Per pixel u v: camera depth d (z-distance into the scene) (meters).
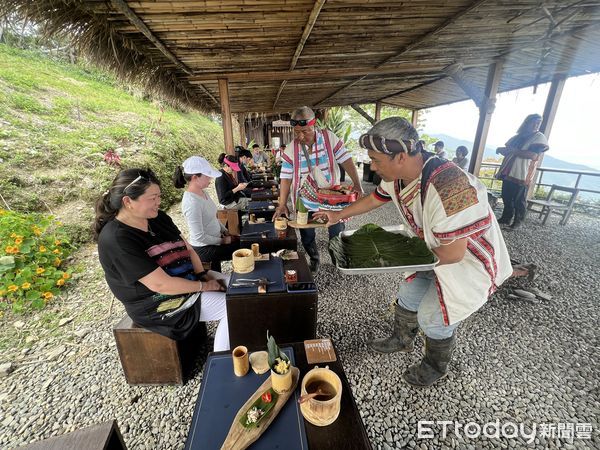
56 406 1.64
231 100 6.34
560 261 3.42
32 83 6.91
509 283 2.90
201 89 4.82
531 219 5.13
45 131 5.27
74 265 3.21
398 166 1.22
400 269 1.19
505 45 3.42
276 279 1.77
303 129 2.51
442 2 2.19
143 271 1.41
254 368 1.08
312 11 2.07
